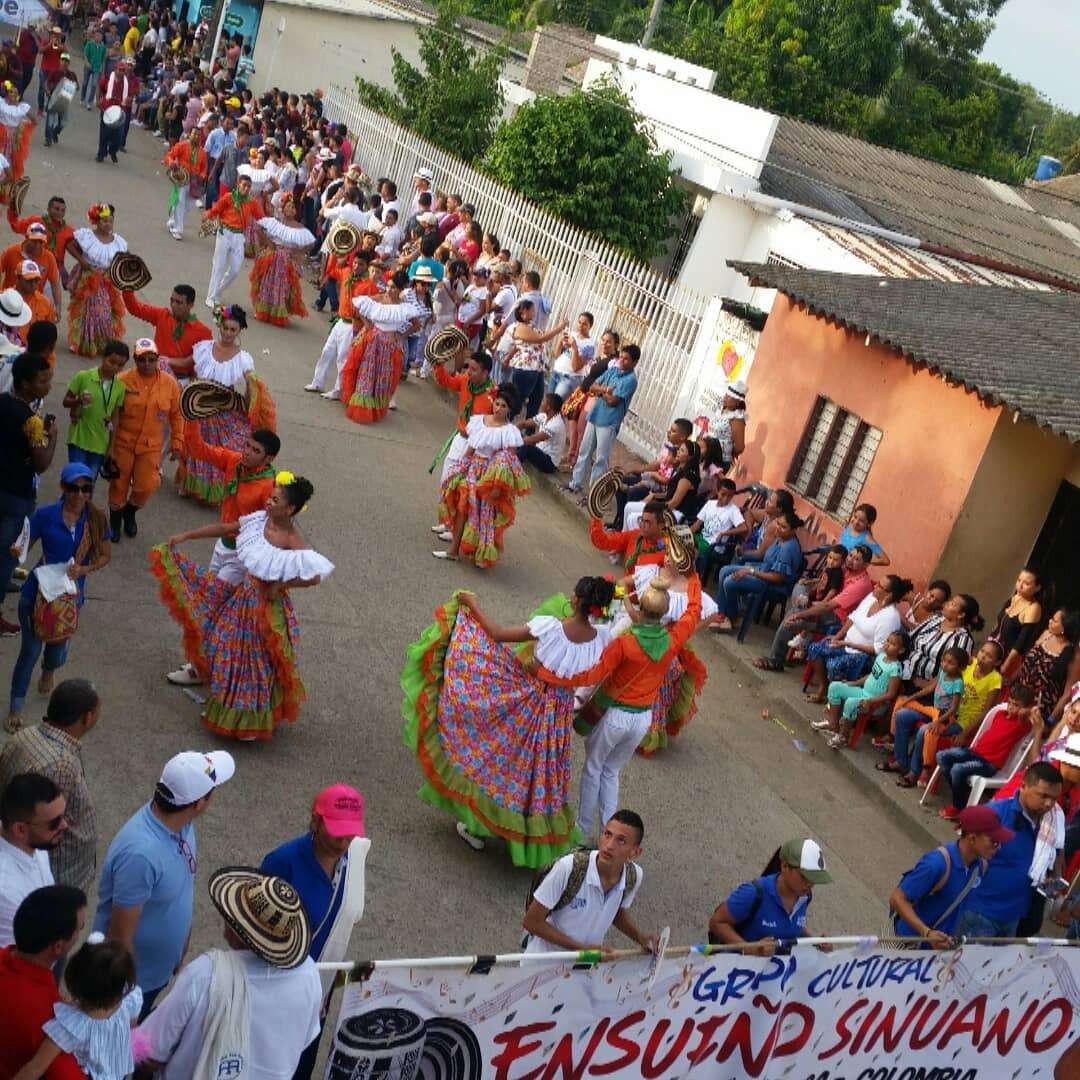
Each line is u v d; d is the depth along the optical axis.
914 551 12.73
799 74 40.53
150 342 10.51
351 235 16.75
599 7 43.91
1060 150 53.12
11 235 18.33
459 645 7.88
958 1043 7.04
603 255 18.70
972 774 9.98
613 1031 5.88
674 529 8.98
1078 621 10.37
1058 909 8.82
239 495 9.28
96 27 30.72
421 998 5.29
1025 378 12.36
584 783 8.24
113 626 9.42
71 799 5.46
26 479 8.56
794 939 6.26
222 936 6.63
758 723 11.35
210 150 23.42
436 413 17.16
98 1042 4.14
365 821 8.10
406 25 33.84
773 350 15.18
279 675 8.38
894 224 22.75
